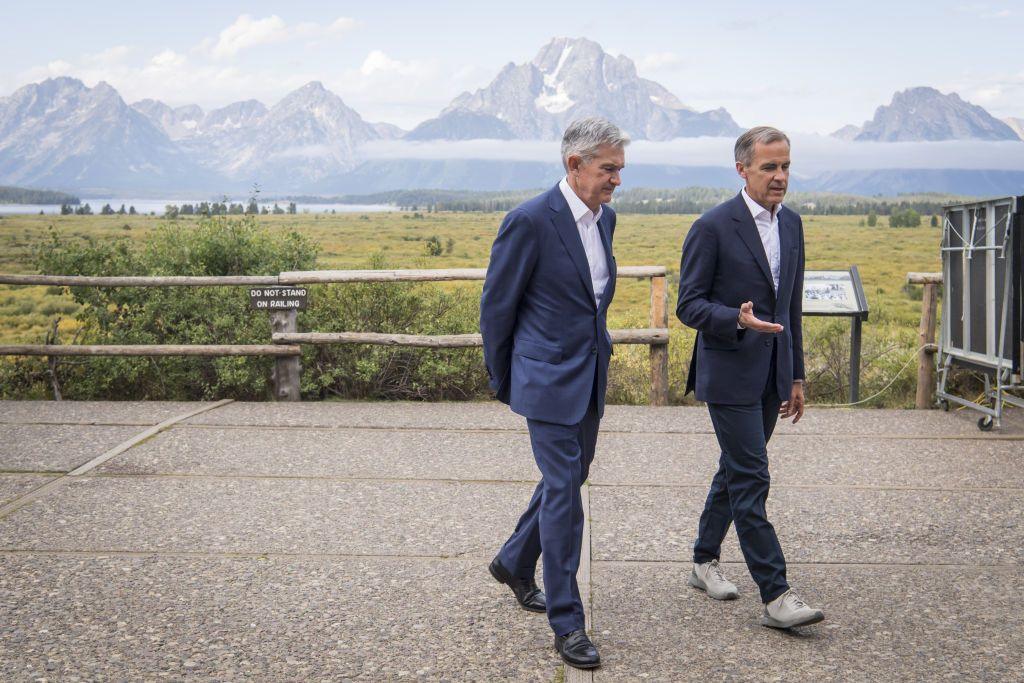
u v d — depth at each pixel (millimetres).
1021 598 3277
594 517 4176
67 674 2670
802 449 5410
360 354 7148
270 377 7188
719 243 3104
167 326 7480
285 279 6832
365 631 3002
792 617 2920
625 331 6664
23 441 5523
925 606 3207
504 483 4695
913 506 4328
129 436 5660
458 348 6809
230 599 3260
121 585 3379
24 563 3592
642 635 2977
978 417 6254
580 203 2877
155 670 2705
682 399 7113
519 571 3154
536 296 2910
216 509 4270
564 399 2844
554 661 2785
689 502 4398
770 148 3031
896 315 18188
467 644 2906
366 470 4930
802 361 3275
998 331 5730
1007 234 5523
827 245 94125
